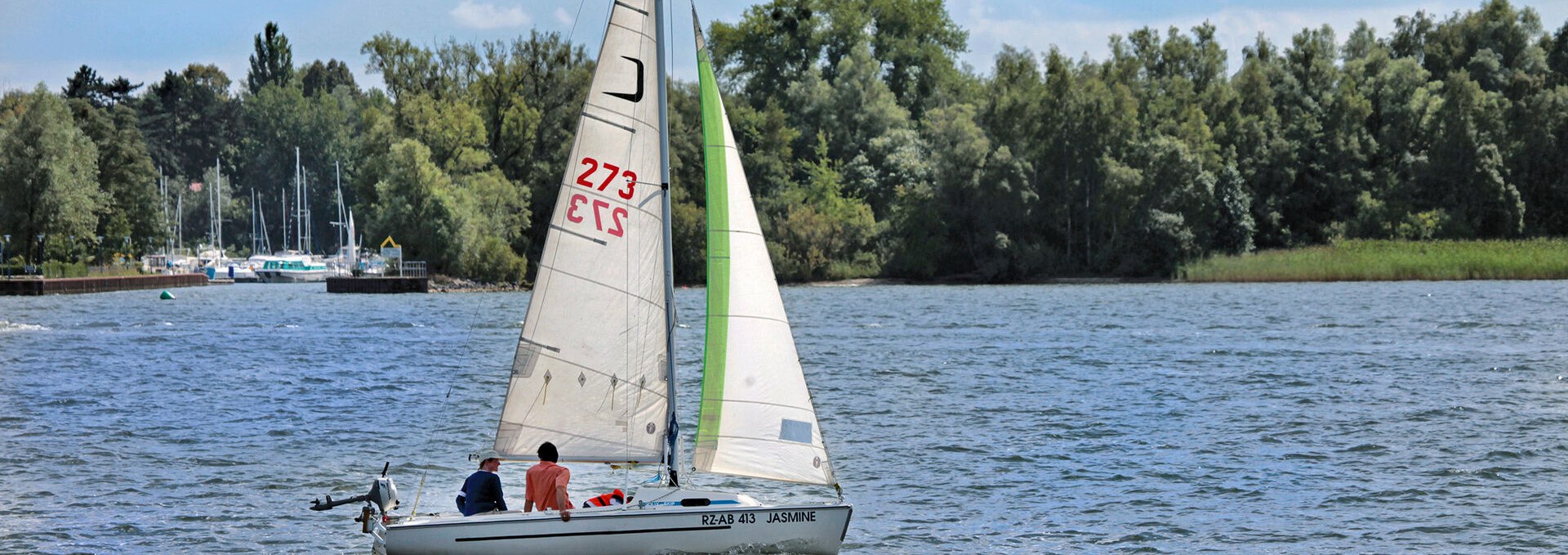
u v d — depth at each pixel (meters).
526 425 43.06
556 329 42.75
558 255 42.62
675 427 43.03
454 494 60.56
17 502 57.22
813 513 43.50
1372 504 56.72
